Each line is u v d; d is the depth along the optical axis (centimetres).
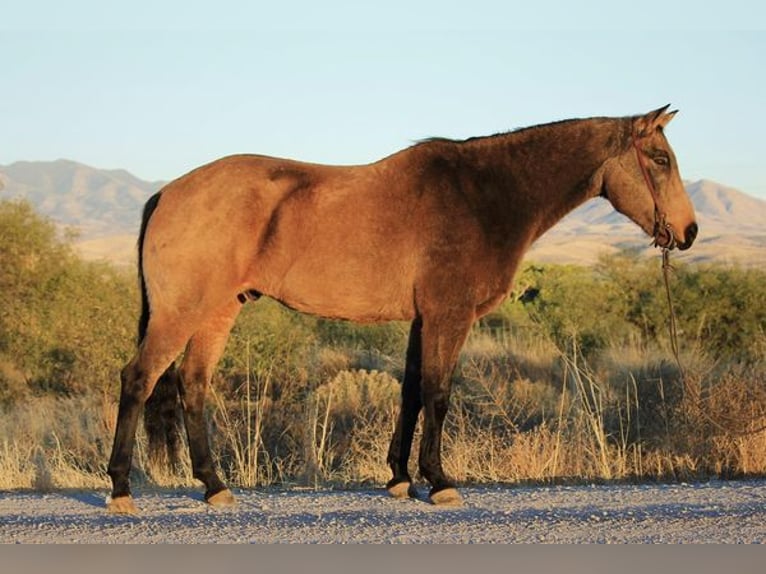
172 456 1045
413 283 1020
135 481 1255
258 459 1402
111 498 971
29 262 2438
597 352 1966
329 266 1008
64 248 2594
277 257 1002
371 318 1038
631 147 1066
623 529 852
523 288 2700
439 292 1013
